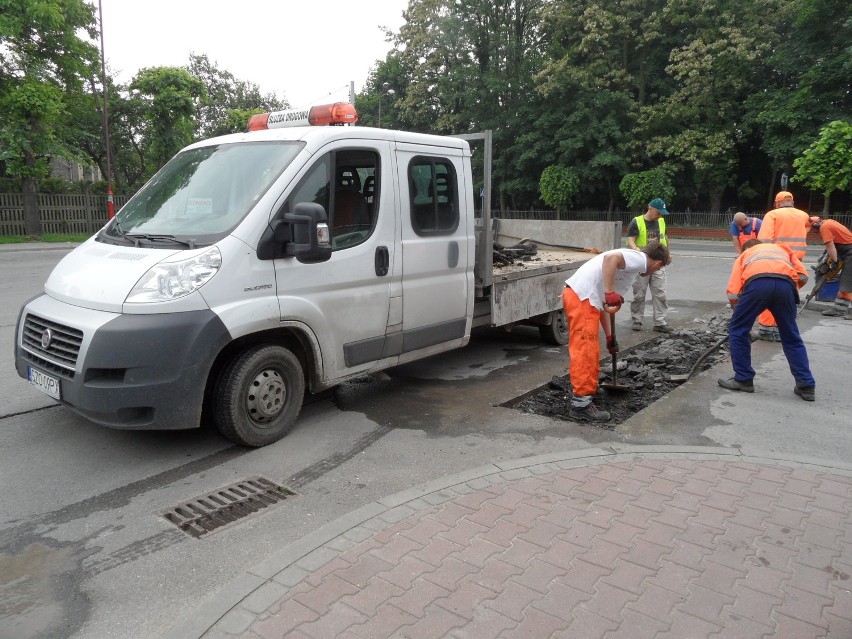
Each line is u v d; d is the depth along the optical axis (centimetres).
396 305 522
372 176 498
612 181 3244
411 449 452
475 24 3331
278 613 262
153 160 3072
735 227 922
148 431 476
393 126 4091
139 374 382
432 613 262
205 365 398
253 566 301
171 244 418
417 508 353
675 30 3075
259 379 441
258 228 423
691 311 1054
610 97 2977
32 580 294
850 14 2462
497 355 743
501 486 381
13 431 472
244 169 462
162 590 288
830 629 255
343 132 478
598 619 260
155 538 332
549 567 296
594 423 511
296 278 445
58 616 269
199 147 518
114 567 305
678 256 2091
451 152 569
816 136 2577
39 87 2238
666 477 396
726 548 314
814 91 2645
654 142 2952
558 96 3139
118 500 372
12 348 705
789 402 557
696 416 521
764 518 345
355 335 494
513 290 665
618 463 417
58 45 2530
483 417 522
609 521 340
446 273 567
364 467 421
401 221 518
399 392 591
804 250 883
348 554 306
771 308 560
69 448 445
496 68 3344
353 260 480
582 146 3034
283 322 439
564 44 3300
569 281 510
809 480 394
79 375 383
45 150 2297
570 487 380
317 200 457
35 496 376
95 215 2584
